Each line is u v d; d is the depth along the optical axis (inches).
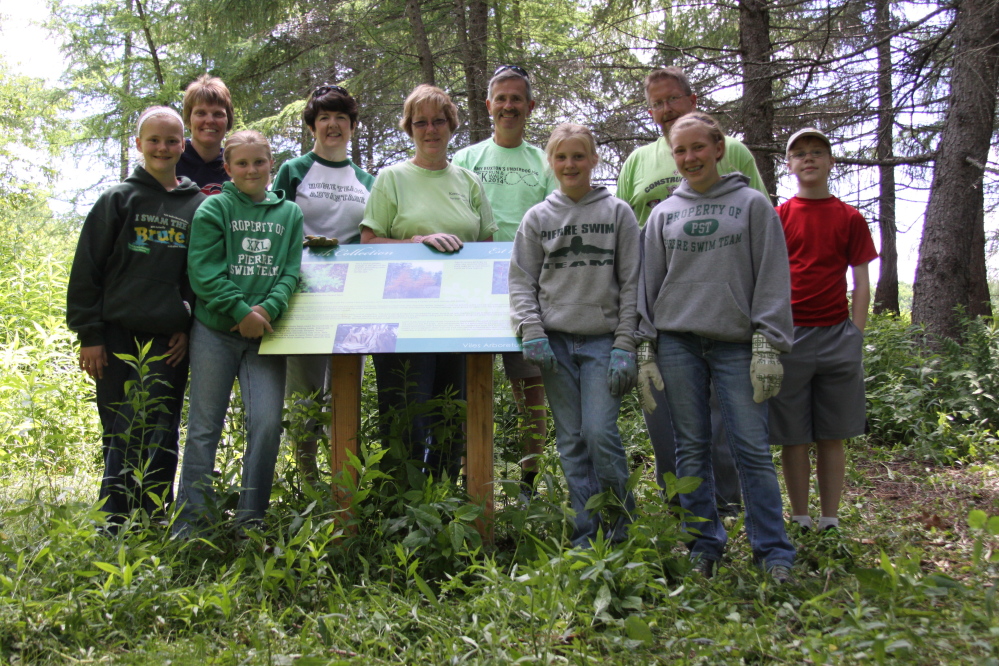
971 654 85.0
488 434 131.7
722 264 121.0
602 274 126.0
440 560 117.9
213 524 122.3
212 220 131.1
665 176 152.6
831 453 141.0
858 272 141.6
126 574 99.7
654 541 112.1
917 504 163.3
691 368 124.0
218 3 407.5
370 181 168.2
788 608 97.9
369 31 374.0
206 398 130.3
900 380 234.4
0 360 201.9
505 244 142.5
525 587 101.3
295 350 129.6
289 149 495.8
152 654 90.4
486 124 384.2
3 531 122.0
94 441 188.4
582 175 127.3
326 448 139.9
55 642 92.2
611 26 361.1
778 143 330.0
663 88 153.0
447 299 134.6
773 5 317.1
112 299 131.4
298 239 138.3
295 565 116.2
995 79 271.3
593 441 122.2
